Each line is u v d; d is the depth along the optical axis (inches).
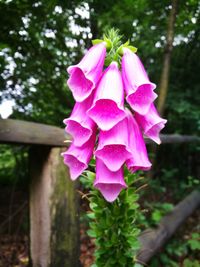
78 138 6.1
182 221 20.1
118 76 6.0
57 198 10.7
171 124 29.2
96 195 7.6
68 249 10.8
